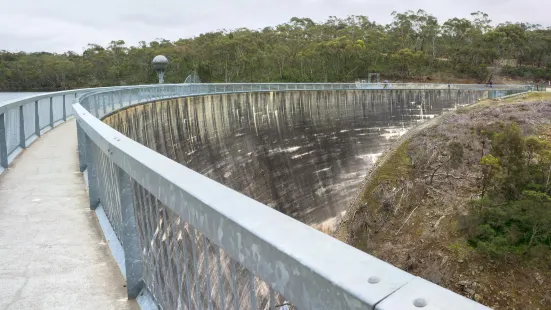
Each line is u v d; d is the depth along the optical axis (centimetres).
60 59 8731
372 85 5612
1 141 857
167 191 239
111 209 498
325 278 119
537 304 2284
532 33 11625
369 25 12812
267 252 146
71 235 518
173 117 2998
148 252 343
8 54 8938
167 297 306
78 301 374
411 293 106
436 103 6053
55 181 776
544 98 5697
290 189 4334
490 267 2547
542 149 3475
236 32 10494
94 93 1620
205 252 203
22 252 470
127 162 321
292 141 4603
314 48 8994
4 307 364
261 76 8238
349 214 3909
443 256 2788
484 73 9631
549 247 2495
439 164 3959
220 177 3503
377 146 5425
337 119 5134
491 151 3553
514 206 2736
